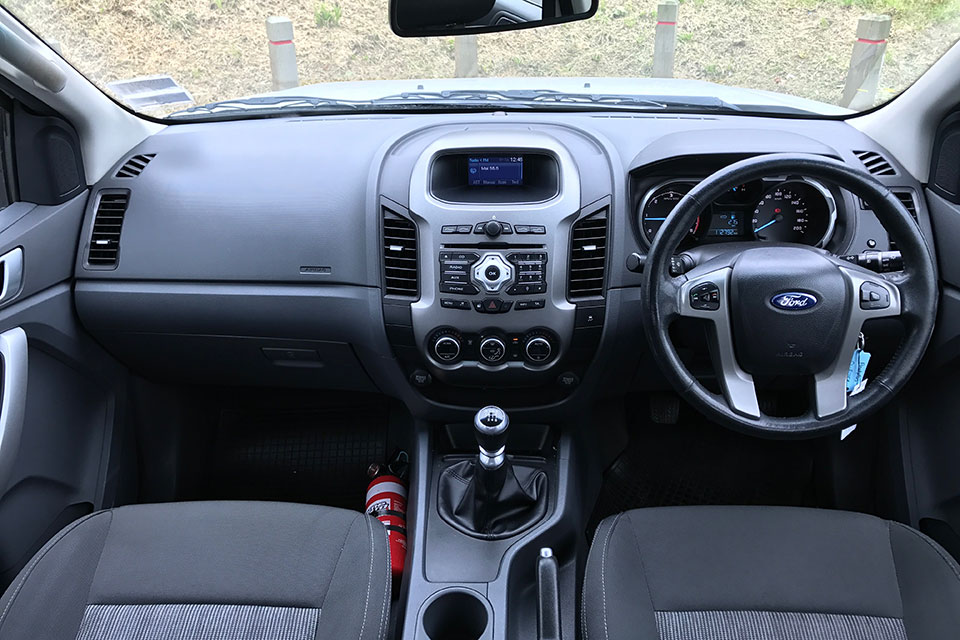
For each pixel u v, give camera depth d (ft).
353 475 7.31
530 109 6.11
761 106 6.25
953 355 5.16
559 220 5.08
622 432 7.40
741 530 4.40
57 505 5.62
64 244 5.52
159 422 6.81
